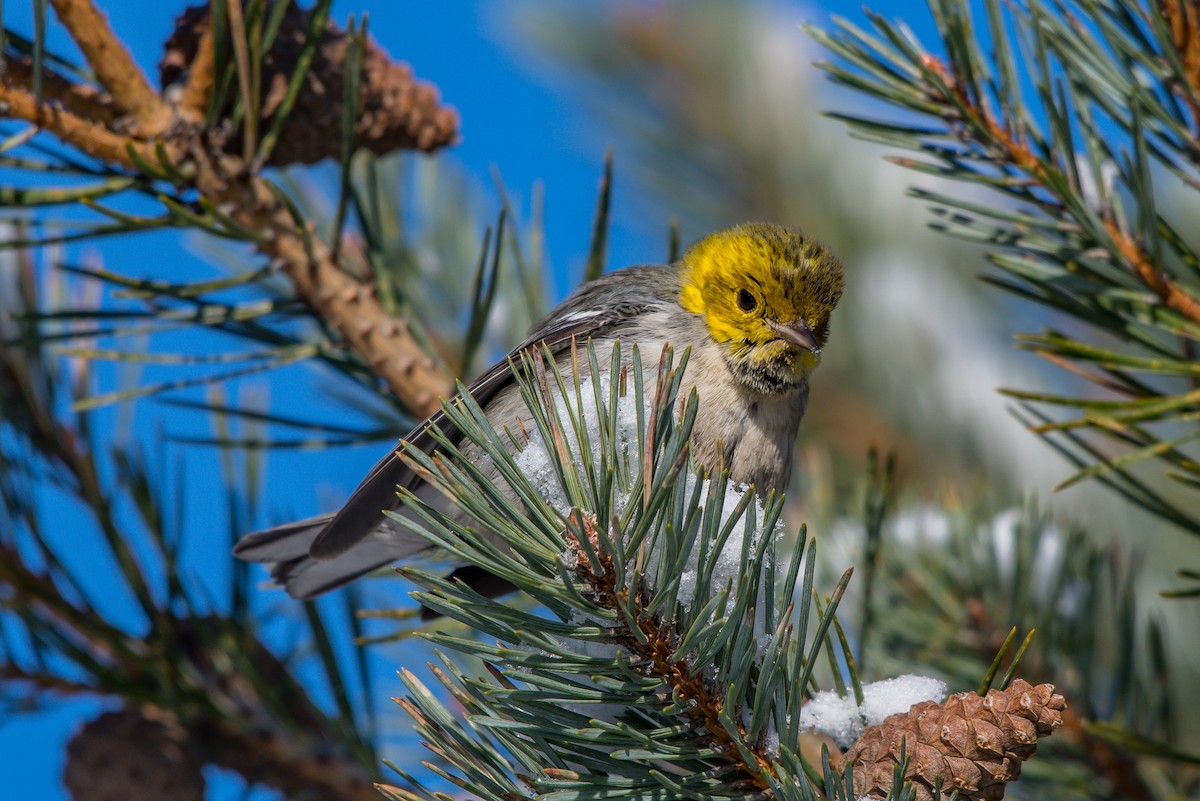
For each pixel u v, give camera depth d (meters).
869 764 2.71
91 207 2.75
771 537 2.71
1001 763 2.70
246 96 2.76
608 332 2.80
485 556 2.71
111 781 2.77
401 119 2.78
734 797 2.71
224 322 2.78
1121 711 2.76
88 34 2.76
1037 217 2.74
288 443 2.78
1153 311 2.74
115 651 2.77
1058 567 2.77
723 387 2.80
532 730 2.71
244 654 2.78
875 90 2.75
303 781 2.78
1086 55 2.74
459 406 2.71
